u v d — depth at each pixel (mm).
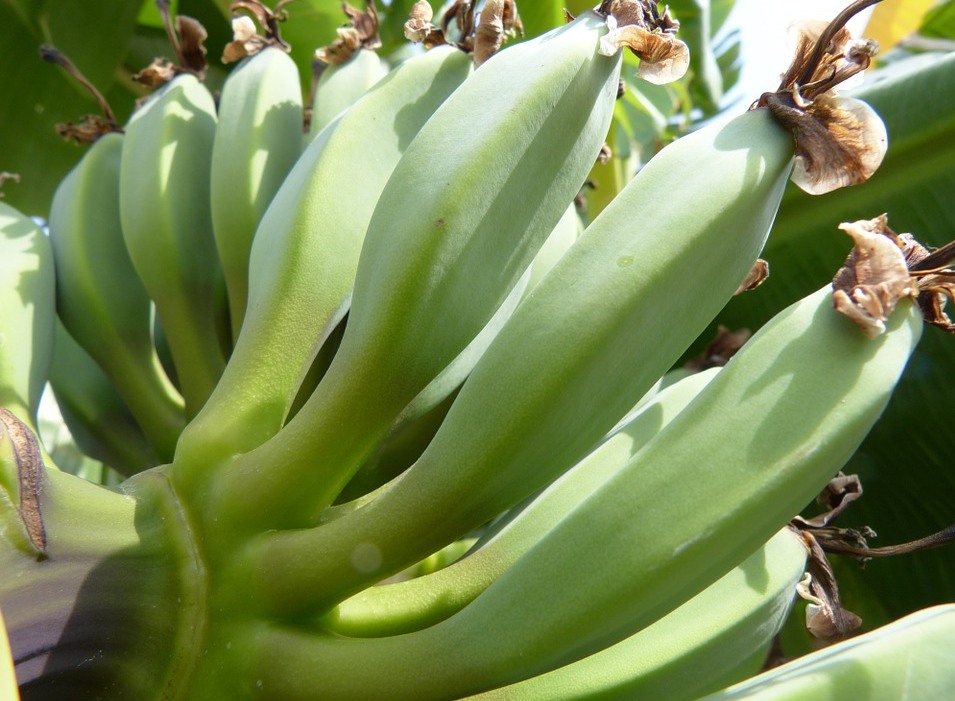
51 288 395
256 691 270
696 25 592
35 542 271
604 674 279
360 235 326
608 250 266
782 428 256
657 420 324
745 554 267
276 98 395
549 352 263
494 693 272
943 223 419
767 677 262
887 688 245
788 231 447
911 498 435
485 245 281
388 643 268
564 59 281
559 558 257
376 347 280
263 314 316
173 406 399
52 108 574
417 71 347
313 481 285
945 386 417
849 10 268
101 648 277
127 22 552
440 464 272
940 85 415
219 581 281
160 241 384
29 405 364
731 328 462
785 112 275
